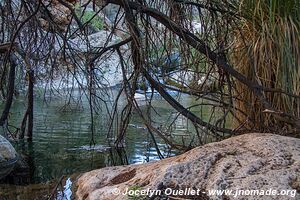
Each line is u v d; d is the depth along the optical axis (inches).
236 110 149.9
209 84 157.4
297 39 131.6
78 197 92.5
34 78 173.0
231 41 148.0
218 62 135.9
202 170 76.3
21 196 117.0
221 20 142.9
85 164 155.9
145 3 134.3
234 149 81.9
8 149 151.2
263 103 130.4
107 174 93.0
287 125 136.8
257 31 138.9
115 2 130.9
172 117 230.4
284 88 132.9
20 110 243.8
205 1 142.5
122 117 155.9
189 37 135.0
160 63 141.6
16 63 151.5
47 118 235.3
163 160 89.6
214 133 144.4
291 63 131.5
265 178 71.5
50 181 129.4
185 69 142.7
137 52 138.4
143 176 83.9
